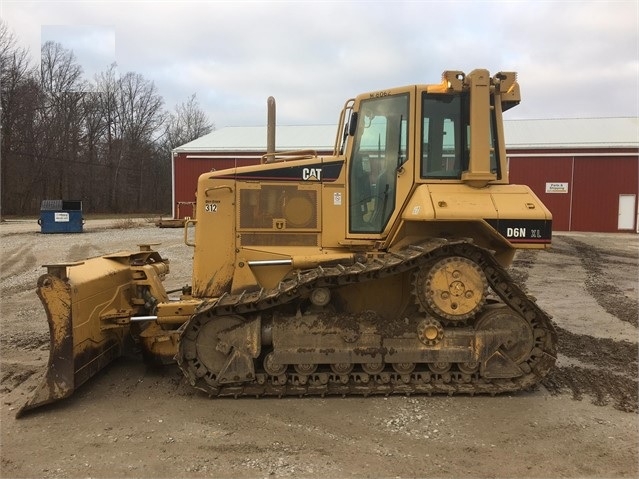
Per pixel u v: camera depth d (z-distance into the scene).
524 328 4.51
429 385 4.49
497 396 4.52
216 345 4.43
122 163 53.66
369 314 4.52
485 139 4.56
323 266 4.81
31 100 41.12
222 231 4.93
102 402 4.37
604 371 5.25
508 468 3.32
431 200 4.42
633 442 3.69
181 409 4.22
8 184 40.06
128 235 20.33
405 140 4.75
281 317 4.49
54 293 4.20
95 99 49.88
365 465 3.34
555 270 12.68
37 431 3.83
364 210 4.91
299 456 3.46
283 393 4.41
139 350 5.57
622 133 24.20
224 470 3.28
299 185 4.95
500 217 4.33
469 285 4.35
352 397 4.46
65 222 21.16
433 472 3.26
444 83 4.59
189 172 25.56
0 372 5.09
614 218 22.86
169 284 9.88
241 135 27.86
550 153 23.12
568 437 3.76
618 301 9.01
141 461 3.39
